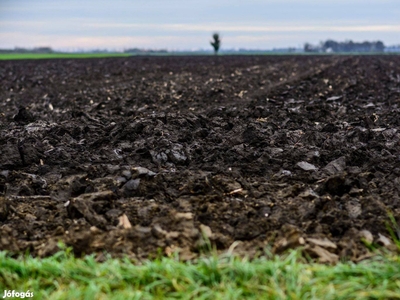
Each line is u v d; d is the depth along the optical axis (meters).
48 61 52.44
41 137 10.09
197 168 8.11
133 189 6.98
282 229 5.57
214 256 4.77
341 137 9.81
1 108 16.06
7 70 36.84
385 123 11.68
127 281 4.66
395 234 5.68
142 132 10.37
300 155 8.61
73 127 10.70
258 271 4.66
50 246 5.29
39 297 4.48
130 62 49.38
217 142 9.94
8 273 4.76
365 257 5.06
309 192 6.75
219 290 4.50
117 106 14.41
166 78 27.20
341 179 6.93
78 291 4.48
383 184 7.19
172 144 9.12
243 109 13.27
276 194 6.92
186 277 4.62
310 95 17.53
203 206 6.25
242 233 5.62
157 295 4.50
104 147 9.49
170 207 6.32
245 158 8.50
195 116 11.80
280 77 26.23
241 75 28.38
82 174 7.80
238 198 6.75
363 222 5.86
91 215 6.04
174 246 5.29
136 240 5.39
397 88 19.66
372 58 52.78
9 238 5.43
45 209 6.50
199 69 35.91
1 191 7.36
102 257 5.13
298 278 4.53
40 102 17.50
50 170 8.07
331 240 5.59
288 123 11.77
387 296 4.36
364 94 17.80
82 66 41.75
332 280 4.59
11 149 8.62
